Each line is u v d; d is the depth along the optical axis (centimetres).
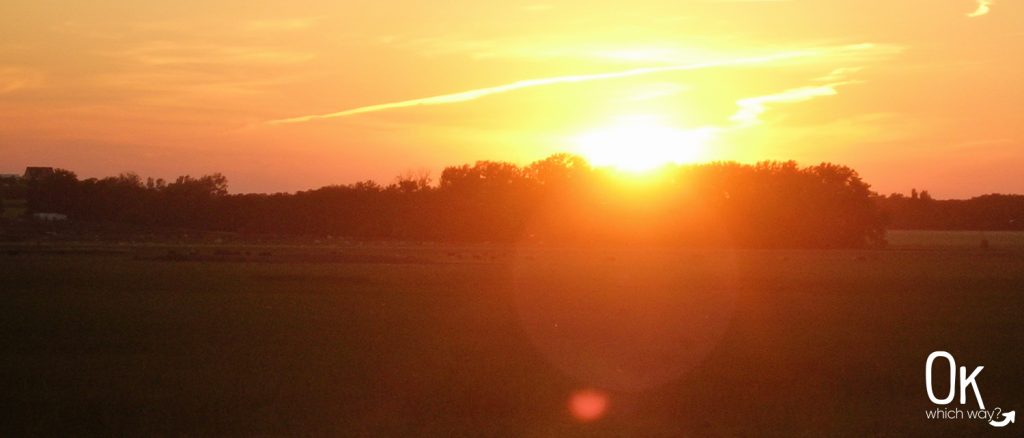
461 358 2498
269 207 14988
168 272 6097
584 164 14450
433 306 3984
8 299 4206
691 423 1823
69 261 7150
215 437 1700
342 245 11169
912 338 2992
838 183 13275
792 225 12938
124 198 15688
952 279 6253
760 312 3894
